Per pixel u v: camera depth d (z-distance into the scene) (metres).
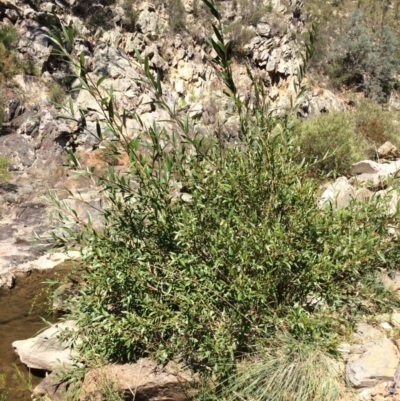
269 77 19.30
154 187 3.54
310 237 3.44
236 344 3.32
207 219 3.50
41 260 8.42
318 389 2.92
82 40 15.97
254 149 3.69
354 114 15.19
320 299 3.57
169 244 3.68
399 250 3.67
